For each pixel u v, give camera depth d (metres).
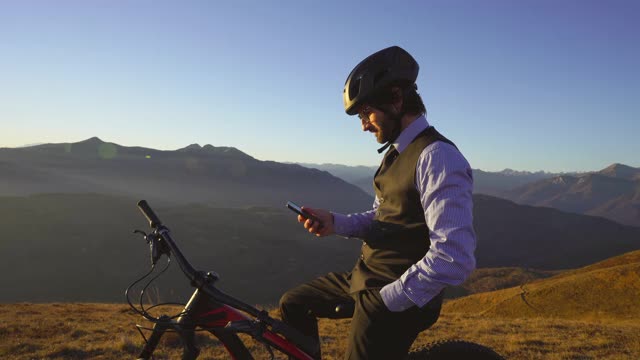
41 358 7.10
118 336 9.24
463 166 2.30
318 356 2.58
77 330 9.84
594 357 8.72
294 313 2.80
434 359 2.67
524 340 10.52
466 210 2.23
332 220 2.86
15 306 17.84
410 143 2.48
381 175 2.59
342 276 2.79
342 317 2.75
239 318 2.40
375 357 2.40
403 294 2.22
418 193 2.39
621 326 15.21
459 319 19.44
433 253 2.18
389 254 2.46
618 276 63.12
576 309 57.41
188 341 2.39
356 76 2.53
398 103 2.50
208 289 2.38
